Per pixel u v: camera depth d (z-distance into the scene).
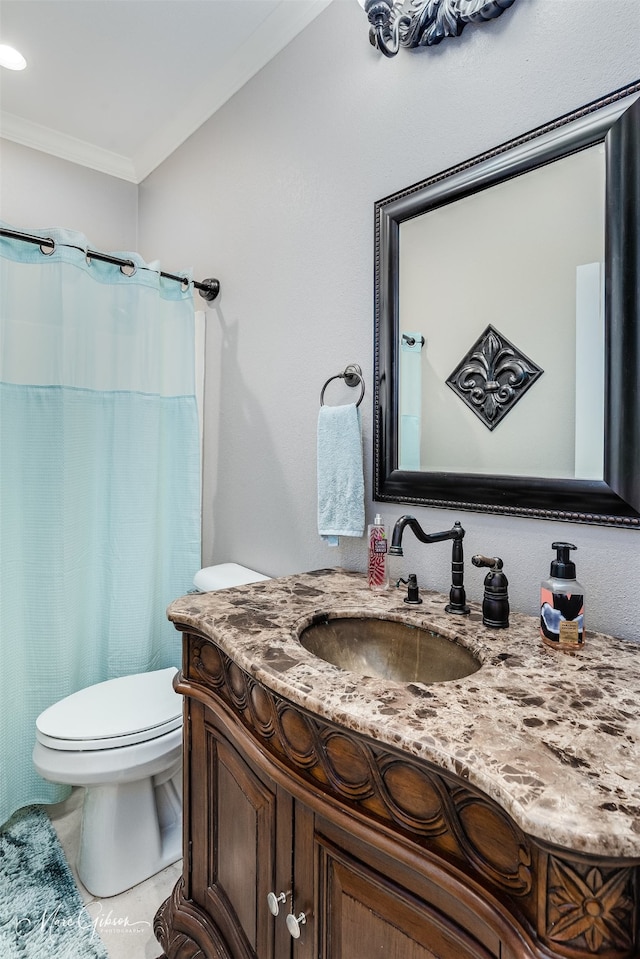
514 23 1.07
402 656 1.02
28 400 1.66
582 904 0.46
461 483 1.16
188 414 1.99
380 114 1.35
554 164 1.00
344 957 0.71
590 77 0.95
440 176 1.19
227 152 1.96
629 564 0.92
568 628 0.85
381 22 1.23
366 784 0.66
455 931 0.58
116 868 1.40
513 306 1.07
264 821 0.87
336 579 1.35
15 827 1.65
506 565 1.10
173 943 1.11
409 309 1.28
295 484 1.66
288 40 1.66
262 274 1.78
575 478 0.98
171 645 2.03
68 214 2.40
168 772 1.60
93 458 1.83
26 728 1.70
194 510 1.99
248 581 1.70
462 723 0.61
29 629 1.69
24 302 1.65
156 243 2.46
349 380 1.44
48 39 1.75
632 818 0.45
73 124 2.22
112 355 1.83
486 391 1.13
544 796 0.48
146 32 1.72
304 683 0.73
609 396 0.92
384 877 0.66
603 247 0.93
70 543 1.74
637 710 0.65
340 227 1.48
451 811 0.57
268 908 0.86
